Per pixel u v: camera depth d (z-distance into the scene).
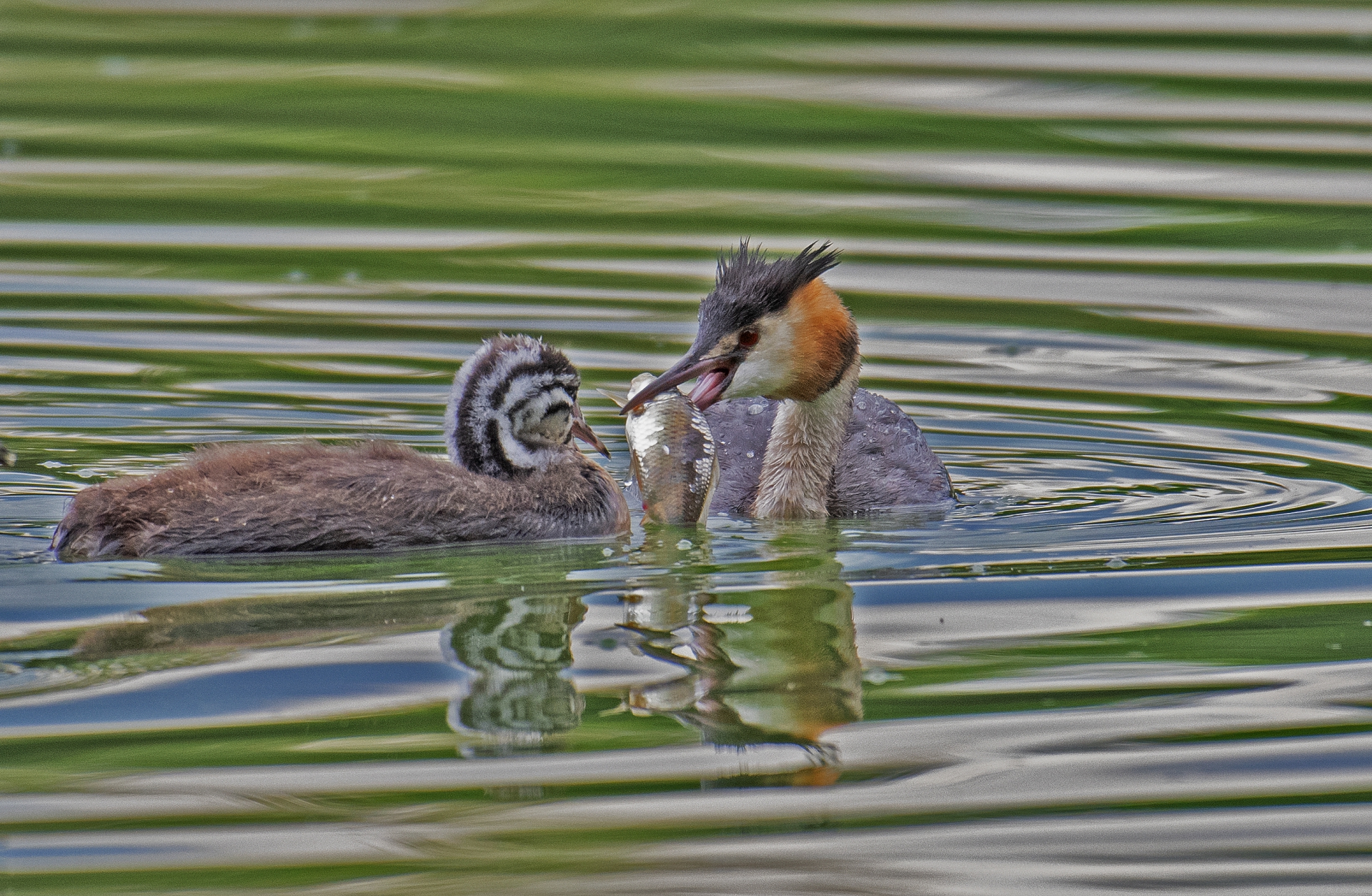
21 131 26.42
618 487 14.73
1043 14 32.62
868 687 10.20
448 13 33.28
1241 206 23.20
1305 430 16.09
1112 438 16.05
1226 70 28.59
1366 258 21.62
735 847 8.42
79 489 13.65
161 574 11.84
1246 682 10.24
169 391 16.72
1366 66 28.66
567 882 8.23
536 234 22.47
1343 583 11.83
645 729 9.66
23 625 10.80
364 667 10.33
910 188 24.34
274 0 34.22
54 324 18.80
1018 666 10.50
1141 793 8.98
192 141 26.36
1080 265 21.33
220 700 9.77
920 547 13.01
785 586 12.00
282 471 12.70
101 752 9.17
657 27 31.89
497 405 13.64
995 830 8.60
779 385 14.50
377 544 12.66
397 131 26.95
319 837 8.48
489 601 11.55
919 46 30.41
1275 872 8.23
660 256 21.58
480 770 9.12
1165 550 12.70
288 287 20.30
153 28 32.38
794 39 30.92
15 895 7.93
